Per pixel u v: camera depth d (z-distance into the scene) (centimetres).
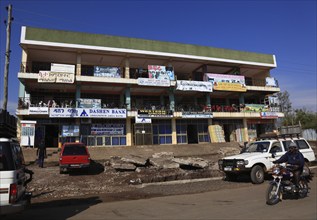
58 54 2870
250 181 1284
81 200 994
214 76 3353
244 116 3481
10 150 587
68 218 713
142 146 2725
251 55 3641
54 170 1762
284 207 723
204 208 757
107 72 2902
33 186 1280
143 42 3016
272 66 3756
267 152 1251
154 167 1680
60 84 2739
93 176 1564
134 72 3381
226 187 1157
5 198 542
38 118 2664
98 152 2459
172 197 982
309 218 607
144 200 947
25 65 2655
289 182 830
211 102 3769
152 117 2964
